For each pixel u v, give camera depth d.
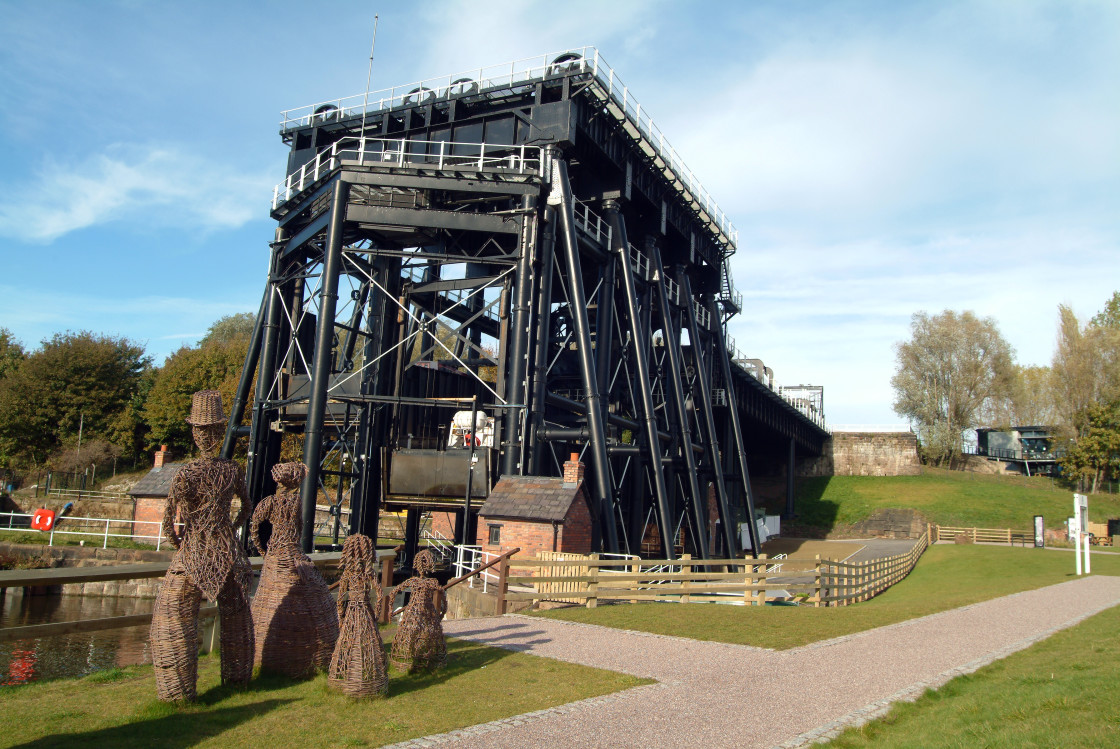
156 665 8.70
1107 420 72.69
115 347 74.94
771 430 69.69
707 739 8.32
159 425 69.81
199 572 8.67
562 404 29.17
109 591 32.53
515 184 27.66
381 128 32.62
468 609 19.84
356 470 28.89
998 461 88.31
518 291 26.88
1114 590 24.86
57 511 52.91
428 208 28.62
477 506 26.77
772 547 58.06
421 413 32.12
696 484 36.84
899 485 77.94
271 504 10.38
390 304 31.48
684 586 20.08
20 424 68.94
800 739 8.34
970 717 8.87
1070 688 9.70
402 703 9.36
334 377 31.06
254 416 30.52
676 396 37.31
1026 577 32.69
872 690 10.66
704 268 46.66
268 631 10.14
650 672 11.51
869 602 26.31
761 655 13.04
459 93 31.17
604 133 31.81
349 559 9.80
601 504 26.83
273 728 8.16
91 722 8.17
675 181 37.34
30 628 8.90
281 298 31.70
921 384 89.56
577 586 19.58
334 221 27.22
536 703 9.56
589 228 32.91
